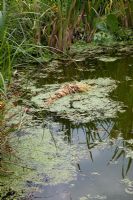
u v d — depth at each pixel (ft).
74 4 16.74
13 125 10.37
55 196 8.14
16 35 15.85
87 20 18.29
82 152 9.65
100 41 18.25
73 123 11.00
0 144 9.35
